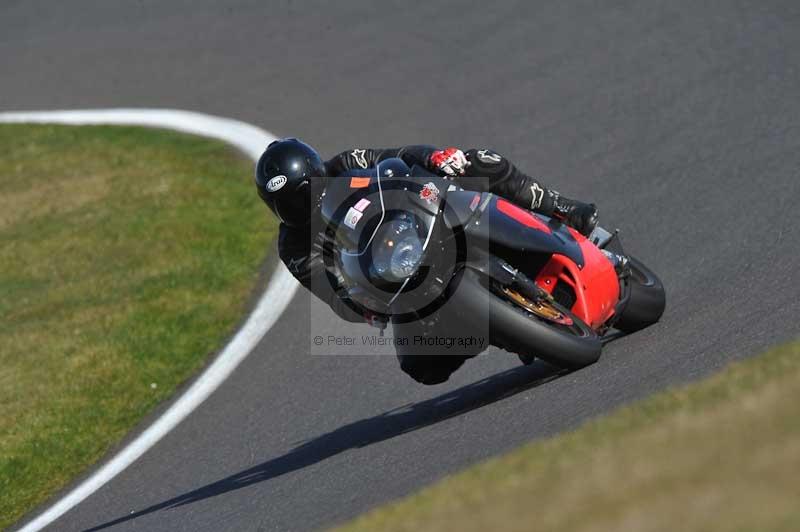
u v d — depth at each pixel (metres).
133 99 57.91
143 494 25.73
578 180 37.62
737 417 13.97
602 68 46.41
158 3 70.31
